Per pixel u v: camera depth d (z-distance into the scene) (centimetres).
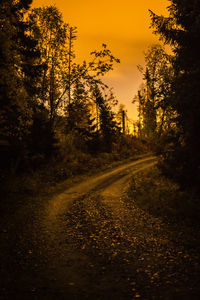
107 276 627
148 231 991
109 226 1072
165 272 637
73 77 2895
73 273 644
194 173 1032
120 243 869
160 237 910
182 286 561
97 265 693
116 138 4866
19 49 1962
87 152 3797
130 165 3475
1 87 1489
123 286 574
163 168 1188
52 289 561
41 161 2406
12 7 1828
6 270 657
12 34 1609
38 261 720
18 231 997
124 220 1161
